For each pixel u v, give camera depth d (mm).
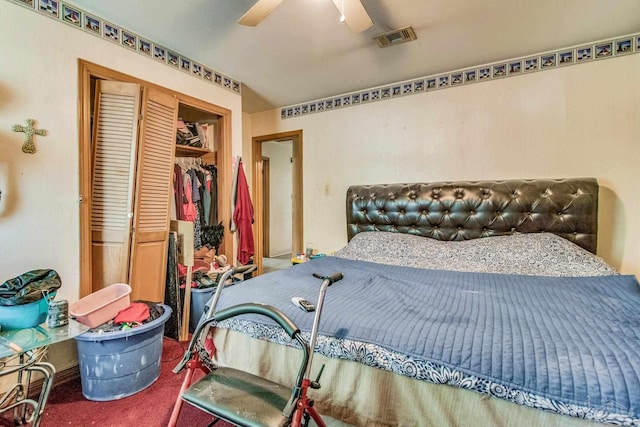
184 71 2580
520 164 2607
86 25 1980
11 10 1690
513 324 1149
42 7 1798
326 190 3557
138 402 1697
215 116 3033
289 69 2809
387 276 2002
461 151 2836
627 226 2271
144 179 2195
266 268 5016
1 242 1673
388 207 3018
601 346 952
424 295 1579
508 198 2539
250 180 4090
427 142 2986
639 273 2240
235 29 2164
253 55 2549
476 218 2652
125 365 1730
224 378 1220
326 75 2936
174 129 2441
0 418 1526
